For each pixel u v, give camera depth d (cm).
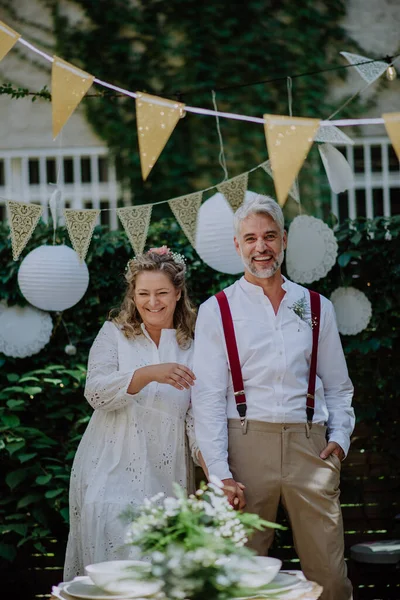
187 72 827
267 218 377
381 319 480
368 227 477
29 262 452
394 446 487
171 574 238
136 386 366
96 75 830
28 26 831
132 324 391
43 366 492
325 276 478
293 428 370
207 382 373
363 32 831
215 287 485
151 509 257
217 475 360
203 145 826
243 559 245
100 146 836
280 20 831
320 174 825
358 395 485
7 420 468
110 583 261
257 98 826
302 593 260
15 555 459
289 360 372
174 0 832
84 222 404
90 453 381
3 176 845
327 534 368
